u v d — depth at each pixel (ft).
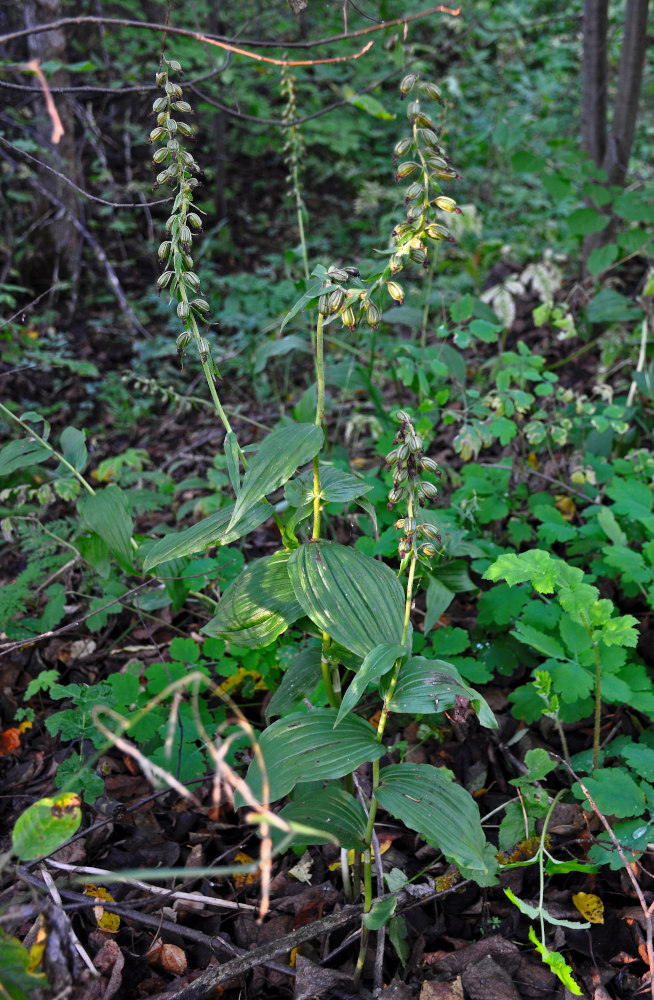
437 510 9.12
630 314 11.69
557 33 32.96
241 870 4.03
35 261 22.00
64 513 13.00
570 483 10.68
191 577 8.23
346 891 6.37
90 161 26.43
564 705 7.03
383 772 5.48
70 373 18.80
